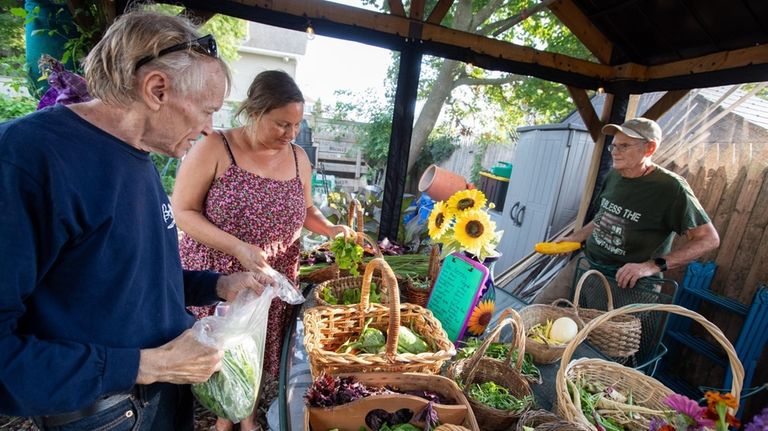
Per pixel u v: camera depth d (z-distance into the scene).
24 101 4.75
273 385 2.21
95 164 0.69
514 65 3.06
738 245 2.58
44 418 0.82
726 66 2.59
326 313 1.35
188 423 1.15
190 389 1.15
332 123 7.09
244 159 1.49
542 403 1.23
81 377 0.67
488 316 1.49
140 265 0.80
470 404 1.05
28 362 0.63
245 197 1.48
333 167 7.02
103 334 0.76
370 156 6.89
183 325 0.98
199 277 1.17
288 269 1.70
